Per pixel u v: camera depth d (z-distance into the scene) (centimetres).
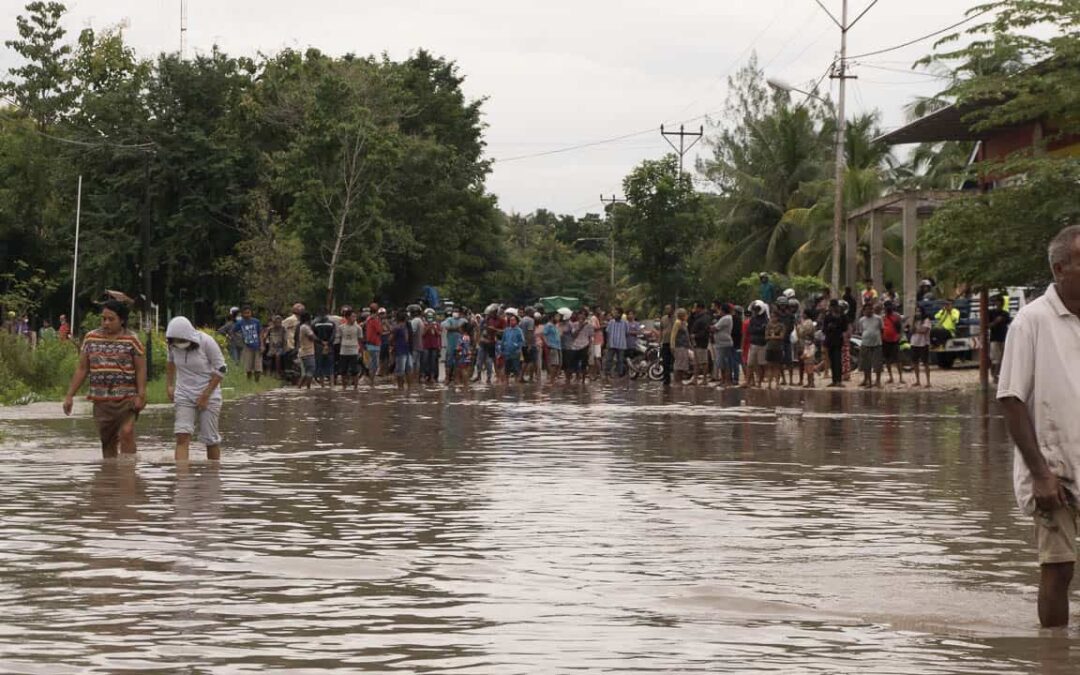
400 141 6562
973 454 1811
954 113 3712
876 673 623
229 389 3550
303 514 1178
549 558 961
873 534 1091
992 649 682
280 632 702
